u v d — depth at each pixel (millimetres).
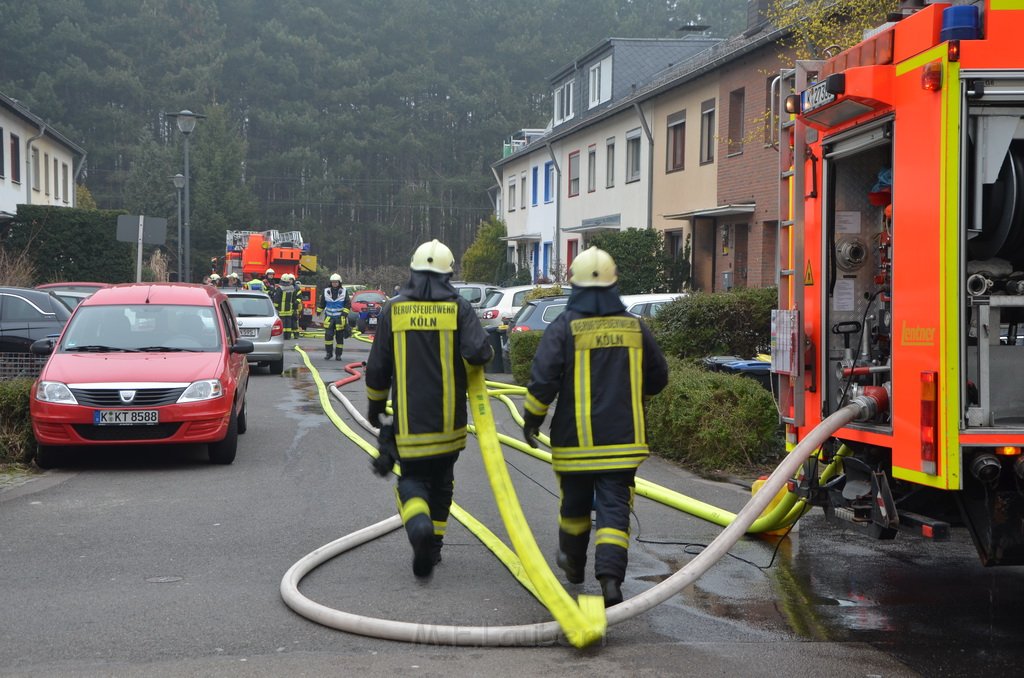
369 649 5102
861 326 6281
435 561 6453
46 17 89438
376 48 96750
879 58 5496
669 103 30906
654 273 28766
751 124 25391
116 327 11203
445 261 6172
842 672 4785
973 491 4992
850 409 5645
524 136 56344
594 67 41219
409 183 96125
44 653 5020
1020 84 4879
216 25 97125
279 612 5699
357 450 11516
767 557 7039
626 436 5547
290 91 96312
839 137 6031
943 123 4922
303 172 94125
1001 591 6188
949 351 4887
